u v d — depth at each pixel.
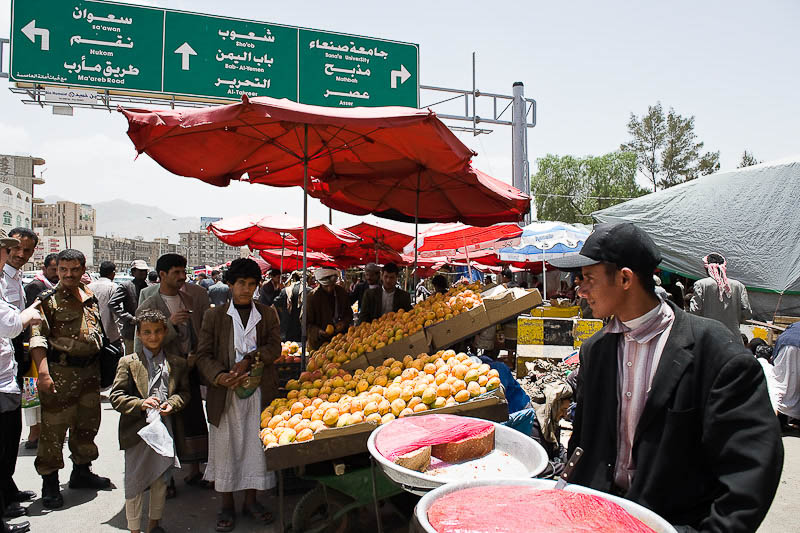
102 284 6.40
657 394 1.57
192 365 4.02
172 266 4.46
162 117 3.19
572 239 11.40
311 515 3.57
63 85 10.80
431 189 6.62
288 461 3.01
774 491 1.33
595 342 1.83
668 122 46.19
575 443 1.91
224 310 3.95
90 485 4.66
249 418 3.89
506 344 10.41
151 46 11.27
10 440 4.13
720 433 1.43
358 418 3.23
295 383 4.12
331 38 12.55
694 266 9.65
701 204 9.78
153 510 3.70
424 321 4.70
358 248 13.28
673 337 1.60
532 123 14.24
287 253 13.93
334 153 5.34
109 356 4.63
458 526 1.31
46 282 5.84
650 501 1.54
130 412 3.48
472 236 9.17
